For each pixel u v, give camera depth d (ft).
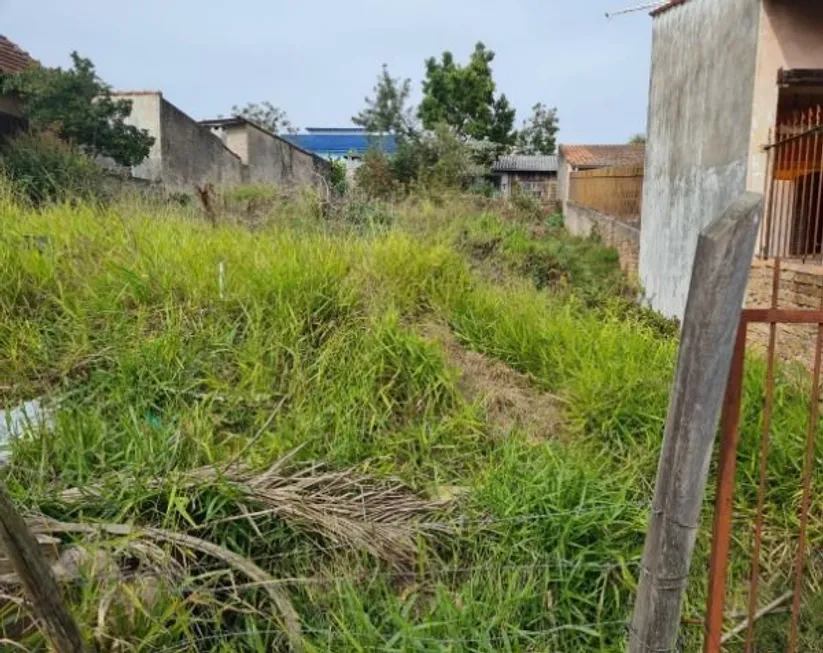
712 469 9.51
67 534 6.54
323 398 10.38
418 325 13.98
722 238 4.31
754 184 19.90
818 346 5.55
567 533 7.79
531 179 88.69
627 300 24.85
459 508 8.32
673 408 4.69
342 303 12.54
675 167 26.21
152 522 7.06
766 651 7.50
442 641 6.39
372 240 17.40
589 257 37.29
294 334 11.52
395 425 10.54
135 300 11.92
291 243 15.42
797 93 21.30
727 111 21.38
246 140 57.47
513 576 7.22
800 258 18.60
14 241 13.33
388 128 76.23
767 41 19.30
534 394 12.56
